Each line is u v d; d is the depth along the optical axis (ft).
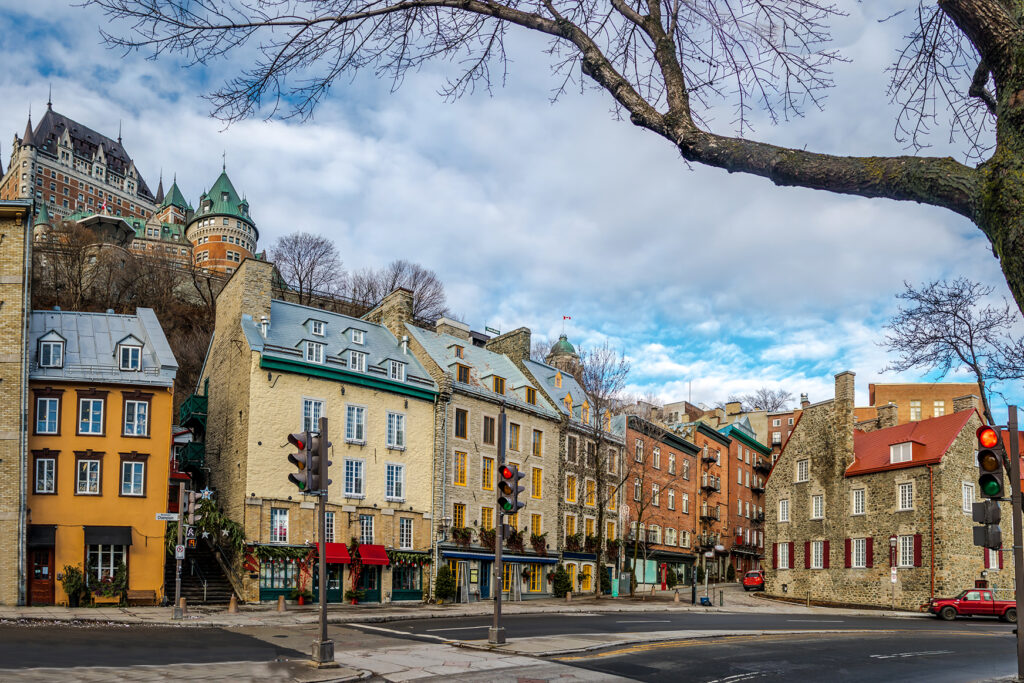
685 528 215.92
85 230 270.05
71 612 96.73
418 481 139.85
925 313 81.56
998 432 50.96
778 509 179.52
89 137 559.79
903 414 323.78
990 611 123.13
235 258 436.76
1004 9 15.19
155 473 113.80
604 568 175.94
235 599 105.09
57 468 109.29
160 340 121.19
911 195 16.14
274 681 48.78
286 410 124.88
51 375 110.52
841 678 55.57
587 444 180.04
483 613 112.78
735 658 63.62
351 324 146.20
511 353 181.68
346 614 103.86
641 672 55.47
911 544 146.72
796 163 16.81
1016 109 14.70
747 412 298.35
